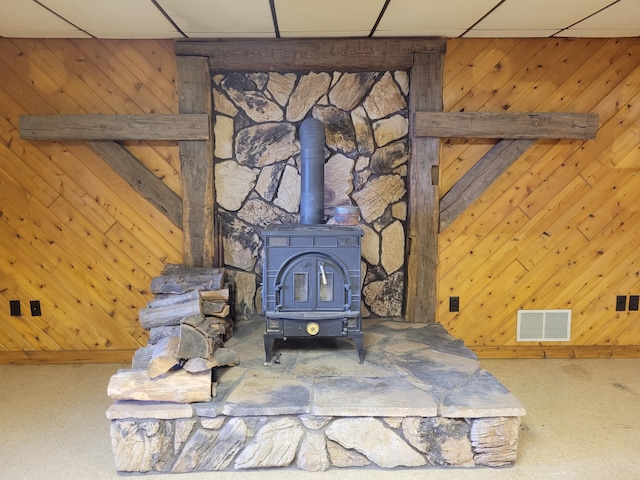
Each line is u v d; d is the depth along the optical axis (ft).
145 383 6.84
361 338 8.25
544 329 10.95
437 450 6.79
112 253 10.57
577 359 10.91
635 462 6.98
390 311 10.93
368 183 10.59
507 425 6.75
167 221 10.50
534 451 7.24
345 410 6.69
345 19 8.75
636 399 8.95
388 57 10.01
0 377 9.98
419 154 10.19
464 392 7.19
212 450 6.79
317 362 8.32
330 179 10.53
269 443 6.77
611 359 10.91
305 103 10.37
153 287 9.48
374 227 10.71
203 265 10.44
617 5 8.07
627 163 10.46
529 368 10.41
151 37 9.80
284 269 8.13
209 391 6.82
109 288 10.67
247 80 10.29
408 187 10.52
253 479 6.64
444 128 10.05
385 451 6.79
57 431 7.87
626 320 10.88
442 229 10.48
